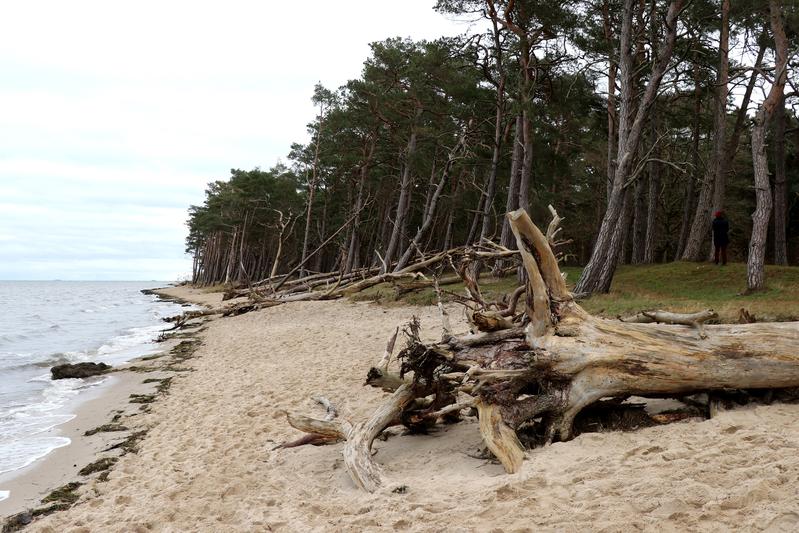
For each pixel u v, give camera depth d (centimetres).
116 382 1323
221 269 8475
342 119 3597
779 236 2419
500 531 374
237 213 6762
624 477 426
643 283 2006
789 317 1089
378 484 521
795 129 2555
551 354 570
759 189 1612
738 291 1659
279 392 1003
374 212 5403
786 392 591
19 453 805
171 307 4800
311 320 2161
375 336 1584
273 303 2648
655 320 659
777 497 350
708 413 588
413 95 3028
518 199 2644
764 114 1680
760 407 569
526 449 547
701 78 2392
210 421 862
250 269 7712
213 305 4341
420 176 3941
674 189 3750
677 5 1858
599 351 568
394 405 628
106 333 2681
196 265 10681
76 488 645
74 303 6181
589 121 3042
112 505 562
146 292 9931
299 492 546
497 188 3462
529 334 603
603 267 1797
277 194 5866
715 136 2531
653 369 565
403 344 1374
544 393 573
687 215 2988
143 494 581
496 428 542
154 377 1340
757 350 577
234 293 3195
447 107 3080
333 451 668
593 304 1527
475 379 562
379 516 441
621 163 1819
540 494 426
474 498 446
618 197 1811
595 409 597
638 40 2159
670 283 1942
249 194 5969
